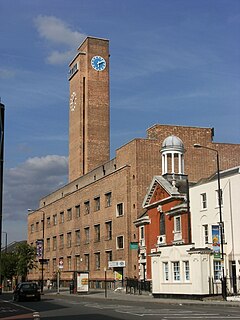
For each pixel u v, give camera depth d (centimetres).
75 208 8200
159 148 6284
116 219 6450
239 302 3200
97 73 9225
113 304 3325
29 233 11156
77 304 3391
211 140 6719
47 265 9569
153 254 4241
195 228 4600
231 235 4072
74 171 9181
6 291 9038
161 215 5309
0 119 3572
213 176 4825
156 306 3020
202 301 3406
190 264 3709
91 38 9312
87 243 7519
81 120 9088
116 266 6212
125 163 6419
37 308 3038
